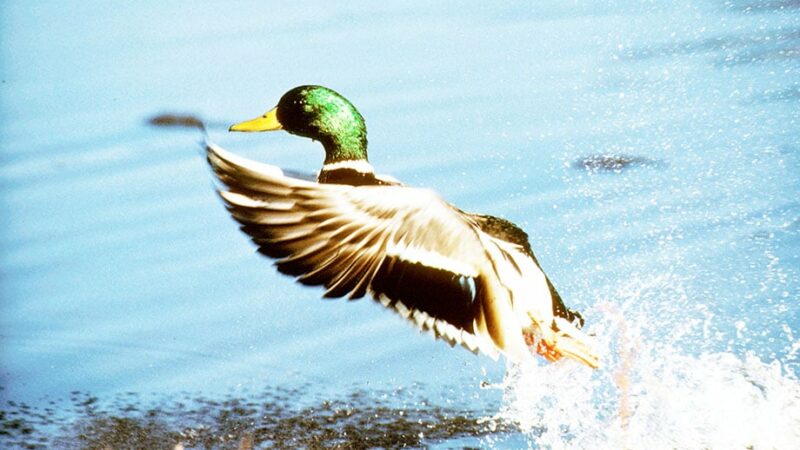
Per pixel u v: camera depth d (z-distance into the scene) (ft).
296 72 46.55
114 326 32.55
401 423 28.27
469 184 38.37
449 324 23.50
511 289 23.94
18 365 30.66
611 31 49.90
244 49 49.01
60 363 30.68
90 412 28.60
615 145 40.57
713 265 34.17
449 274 23.43
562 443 27.45
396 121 42.45
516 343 23.54
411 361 31.04
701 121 42.14
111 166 40.70
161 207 38.24
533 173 39.11
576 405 28.94
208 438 27.48
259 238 23.26
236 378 30.09
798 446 27.17
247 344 31.71
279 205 23.31
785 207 36.94
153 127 42.91
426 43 49.29
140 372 30.60
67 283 34.27
